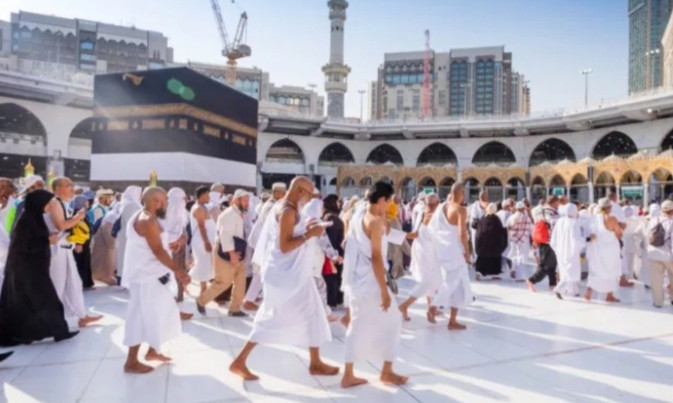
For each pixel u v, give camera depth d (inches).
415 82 5605.3
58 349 177.9
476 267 365.4
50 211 187.8
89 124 1702.8
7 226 225.5
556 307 259.1
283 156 2407.7
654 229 255.6
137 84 857.5
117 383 143.3
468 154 2091.5
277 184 252.5
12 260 181.0
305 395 134.6
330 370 151.3
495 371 155.6
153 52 4148.6
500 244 357.4
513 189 2062.0
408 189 2091.5
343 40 3287.4
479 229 361.4
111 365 160.1
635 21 7017.7
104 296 284.0
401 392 137.3
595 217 276.1
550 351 177.8
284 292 142.3
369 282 140.6
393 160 2372.0
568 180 1560.0
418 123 2047.2
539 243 311.6
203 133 904.3
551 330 209.2
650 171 1293.1
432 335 201.3
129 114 863.1
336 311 254.2
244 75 3907.5
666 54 2992.1
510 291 311.0
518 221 371.6
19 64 1355.8
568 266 279.9
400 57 5654.5
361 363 164.2
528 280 315.3
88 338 193.0
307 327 146.3
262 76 3959.2
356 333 140.6
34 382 144.2
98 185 874.1
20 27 3730.3
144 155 848.3
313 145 2107.5
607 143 1973.4
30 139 1440.7
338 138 2164.1
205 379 147.0
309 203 186.4
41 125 1588.3
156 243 151.0
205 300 236.2
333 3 3257.9
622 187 1505.9
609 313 243.4
